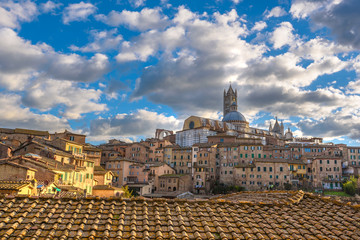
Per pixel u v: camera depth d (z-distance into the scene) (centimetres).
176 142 19212
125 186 12500
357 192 12006
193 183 14462
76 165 8412
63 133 13000
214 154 15262
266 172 13450
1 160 6400
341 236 1460
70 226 1412
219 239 1401
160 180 14138
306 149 15662
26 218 1464
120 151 16162
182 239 1363
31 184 4453
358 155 15950
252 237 1427
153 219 1531
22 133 12119
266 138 19900
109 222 1462
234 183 14062
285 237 1433
